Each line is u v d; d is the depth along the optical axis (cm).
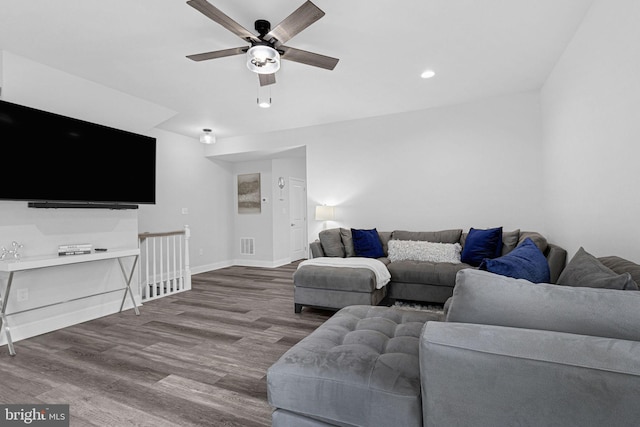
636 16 165
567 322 90
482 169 411
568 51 271
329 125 504
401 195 457
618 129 188
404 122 454
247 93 373
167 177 537
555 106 316
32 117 280
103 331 294
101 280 348
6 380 205
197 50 272
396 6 218
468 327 94
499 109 401
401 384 112
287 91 370
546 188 362
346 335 160
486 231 360
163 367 219
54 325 303
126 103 371
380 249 416
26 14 220
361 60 296
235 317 326
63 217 317
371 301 304
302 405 123
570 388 77
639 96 164
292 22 198
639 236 170
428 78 341
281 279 521
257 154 598
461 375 89
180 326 303
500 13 229
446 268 336
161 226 524
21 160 272
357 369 121
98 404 177
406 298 349
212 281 509
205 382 199
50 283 304
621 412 73
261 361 227
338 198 497
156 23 233
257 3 213
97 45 262
